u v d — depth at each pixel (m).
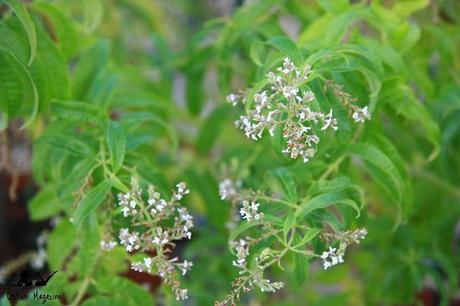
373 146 0.56
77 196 0.56
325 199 0.51
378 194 0.70
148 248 0.53
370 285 0.75
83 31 0.71
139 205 0.52
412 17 0.73
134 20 0.96
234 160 0.69
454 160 0.69
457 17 0.74
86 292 0.63
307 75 0.51
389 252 0.73
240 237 0.67
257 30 0.66
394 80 0.57
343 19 0.57
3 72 0.57
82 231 0.58
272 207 0.53
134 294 0.59
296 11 0.69
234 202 0.56
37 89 0.57
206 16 1.21
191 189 0.73
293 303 0.75
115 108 0.68
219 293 0.74
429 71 0.76
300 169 0.56
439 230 0.73
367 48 0.54
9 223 0.90
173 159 0.78
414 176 0.73
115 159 0.54
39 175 0.65
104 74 0.64
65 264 0.68
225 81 0.73
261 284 0.50
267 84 0.52
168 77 0.79
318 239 0.53
